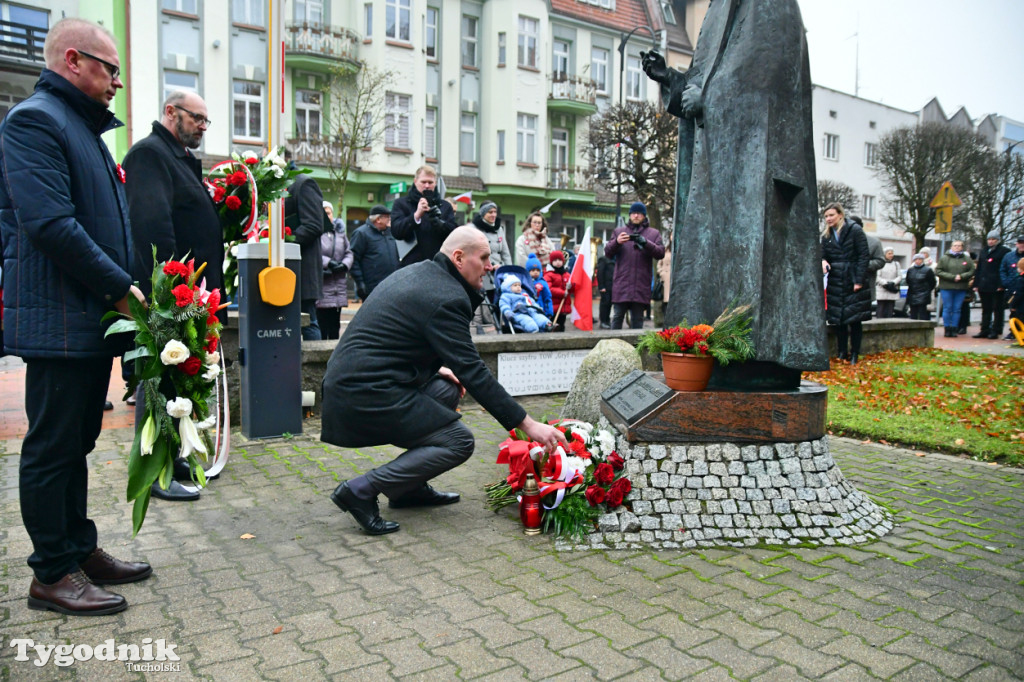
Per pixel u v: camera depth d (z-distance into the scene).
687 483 3.86
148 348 2.84
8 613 2.83
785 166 3.93
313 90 27.11
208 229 4.89
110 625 2.75
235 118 25.75
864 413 6.74
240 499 4.26
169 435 2.95
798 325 3.99
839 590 3.12
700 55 4.37
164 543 3.56
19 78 23.88
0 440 5.39
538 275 9.69
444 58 30.38
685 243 4.38
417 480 3.81
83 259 2.66
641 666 2.50
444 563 3.38
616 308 10.36
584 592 3.08
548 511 3.80
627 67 36.44
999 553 3.56
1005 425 6.23
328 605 2.93
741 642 2.67
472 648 2.60
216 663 2.49
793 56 3.95
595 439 4.04
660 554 3.51
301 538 3.67
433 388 4.29
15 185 2.61
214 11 24.83
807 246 4.05
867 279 9.93
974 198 33.88
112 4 23.12
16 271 2.71
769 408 3.94
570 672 2.45
